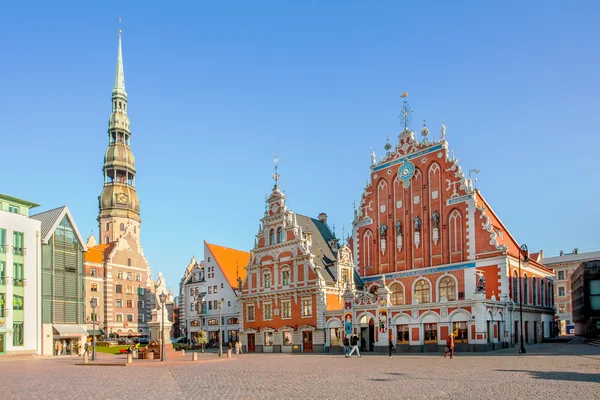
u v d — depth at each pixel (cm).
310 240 7762
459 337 5975
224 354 6969
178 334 15050
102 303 12162
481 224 6831
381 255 7812
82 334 8550
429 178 7456
